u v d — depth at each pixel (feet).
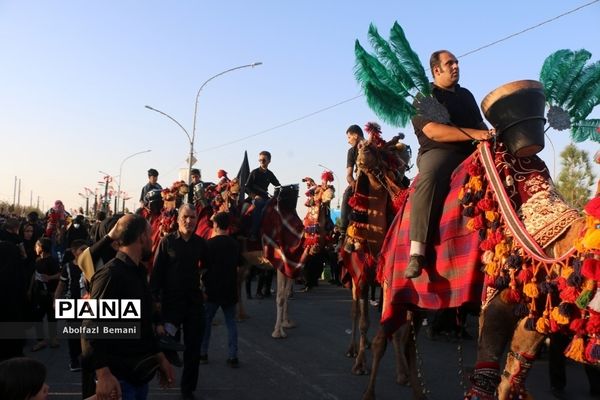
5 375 9.80
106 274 13.79
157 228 35.60
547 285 11.02
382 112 14.08
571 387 22.91
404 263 14.99
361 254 23.40
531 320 11.33
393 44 14.38
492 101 13.01
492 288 12.19
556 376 21.89
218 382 23.48
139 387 14.33
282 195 34.22
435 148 14.70
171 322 21.04
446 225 13.70
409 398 21.35
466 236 13.32
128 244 14.33
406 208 15.72
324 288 58.03
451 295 13.37
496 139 12.99
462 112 15.25
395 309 15.35
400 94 14.01
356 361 24.99
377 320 39.04
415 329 19.25
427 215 14.05
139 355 14.15
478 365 12.09
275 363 26.63
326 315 40.63
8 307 21.83
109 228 23.32
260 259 35.14
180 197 37.24
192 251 21.90
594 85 13.70
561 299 10.91
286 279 33.12
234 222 36.01
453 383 23.45
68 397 21.33
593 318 10.24
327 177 32.19
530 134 12.43
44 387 10.13
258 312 41.75
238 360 26.78
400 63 14.19
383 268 16.49
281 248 32.89
